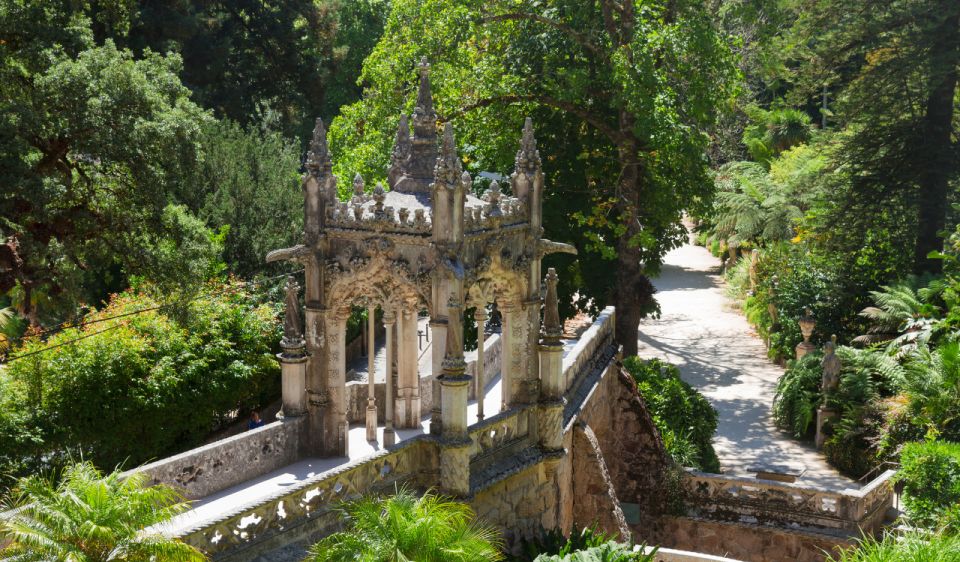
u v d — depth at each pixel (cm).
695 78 3012
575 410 2075
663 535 2470
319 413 1619
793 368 3209
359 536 1166
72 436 2172
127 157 2481
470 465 1583
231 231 3291
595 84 3127
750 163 5703
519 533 1730
